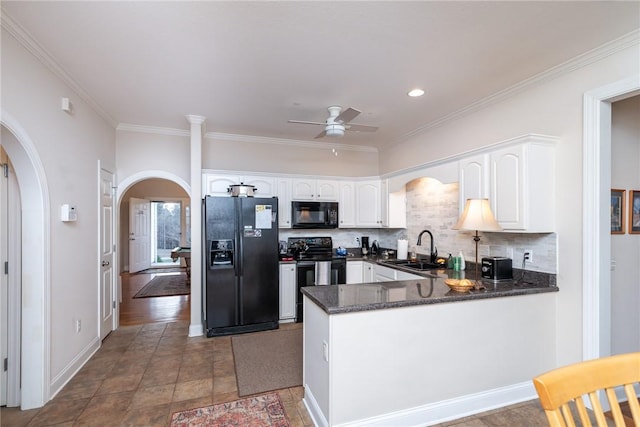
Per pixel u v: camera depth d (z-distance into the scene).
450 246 3.85
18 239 2.41
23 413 2.30
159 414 2.30
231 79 2.86
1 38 1.96
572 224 2.48
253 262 4.02
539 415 2.27
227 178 4.43
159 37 2.20
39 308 2.38
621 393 2.51
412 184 4.61
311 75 2.78
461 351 2.27
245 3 1.85
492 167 2.82
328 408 1.96
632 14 1.93
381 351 2.05
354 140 5.03
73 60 2.50
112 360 3.17
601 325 2.32
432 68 2.64
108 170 3.85
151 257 9.44
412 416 2.12
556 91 2.62
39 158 2.35
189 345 3.57
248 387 2.67
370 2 1.84
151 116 3.85
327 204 4.86
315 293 2.31
